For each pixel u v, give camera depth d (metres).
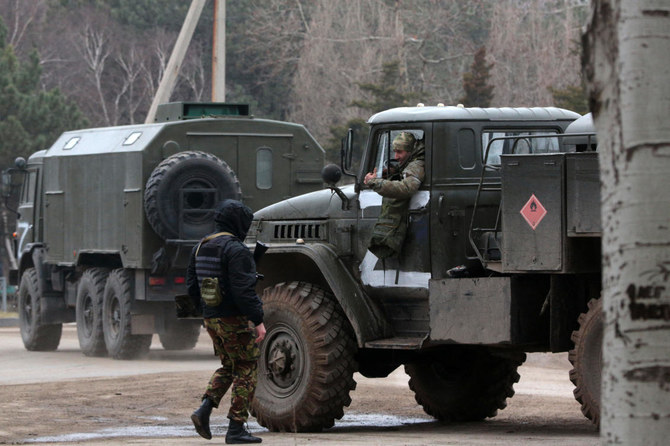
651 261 10.13
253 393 24.28
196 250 24.31
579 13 152.50
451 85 147.88
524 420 30.86
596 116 10.46
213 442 24.80
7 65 125.50
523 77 136.75
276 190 53.91
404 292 27.22
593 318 22.94
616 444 10.27
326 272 27.73
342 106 145.62
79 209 55.44
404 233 27.14
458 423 30.45
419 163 27.06
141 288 51.00
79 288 55.38
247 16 181.62
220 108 54.81
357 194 28.67
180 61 75.44
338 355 27.56
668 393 10.12
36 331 58.56
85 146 55.66
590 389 22.91
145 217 50.47
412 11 142.62
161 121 55.66
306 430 27.94
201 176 50.19
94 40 183.12
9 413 32.41
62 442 26.08
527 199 23.44
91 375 44.06
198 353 56.09
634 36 10.16
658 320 10.14
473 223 26.66
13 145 114.00
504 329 24.27
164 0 188.62
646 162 10.12
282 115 178.75
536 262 23.33
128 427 29.39
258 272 30.66
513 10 144.50
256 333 23.77
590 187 22.52
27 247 60.28
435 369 30.89
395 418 31.66
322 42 152.75
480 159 27.06
